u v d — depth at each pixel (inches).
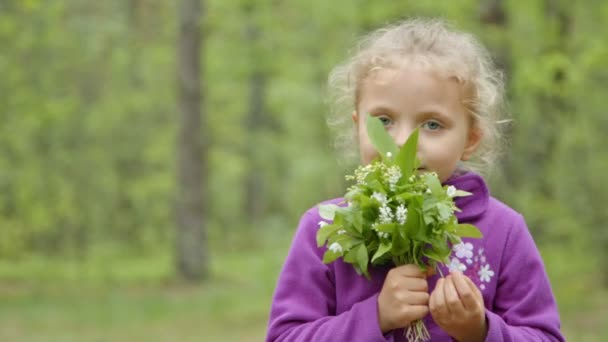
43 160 815.1
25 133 751.7
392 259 89.0
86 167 879.1
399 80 91.3
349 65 102.3
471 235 85.5
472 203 95.5
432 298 83.9
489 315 84.7
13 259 816.3
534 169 581.9
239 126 1179.9
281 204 1326.3
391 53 93.3
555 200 577.0
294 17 719.1
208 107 1019.9
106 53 814.5
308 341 89.2
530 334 88.9
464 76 92.7
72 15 797.2
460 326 83.2
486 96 97.3
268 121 1173.1
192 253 725.3
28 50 722.2
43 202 817.5
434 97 91.0
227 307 569.9
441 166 91.7
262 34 729.0
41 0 625.9
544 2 510.6
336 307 93.7
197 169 722.2
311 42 714.2
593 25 549.3
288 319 93.1
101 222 943.7
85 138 866.8
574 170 608.1
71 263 840.9
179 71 713.0
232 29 726.5
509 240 94.6
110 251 936.9
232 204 1261.1
